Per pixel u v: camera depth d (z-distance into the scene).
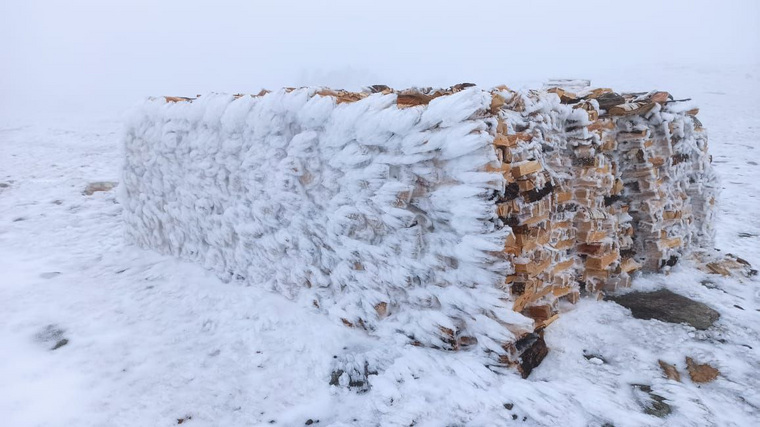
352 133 3.66
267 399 3.20
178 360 3.72
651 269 4.93
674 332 3.79
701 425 2.75
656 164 4.68
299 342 3.80
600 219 4.27
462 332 3.36
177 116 5.38
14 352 3.88
